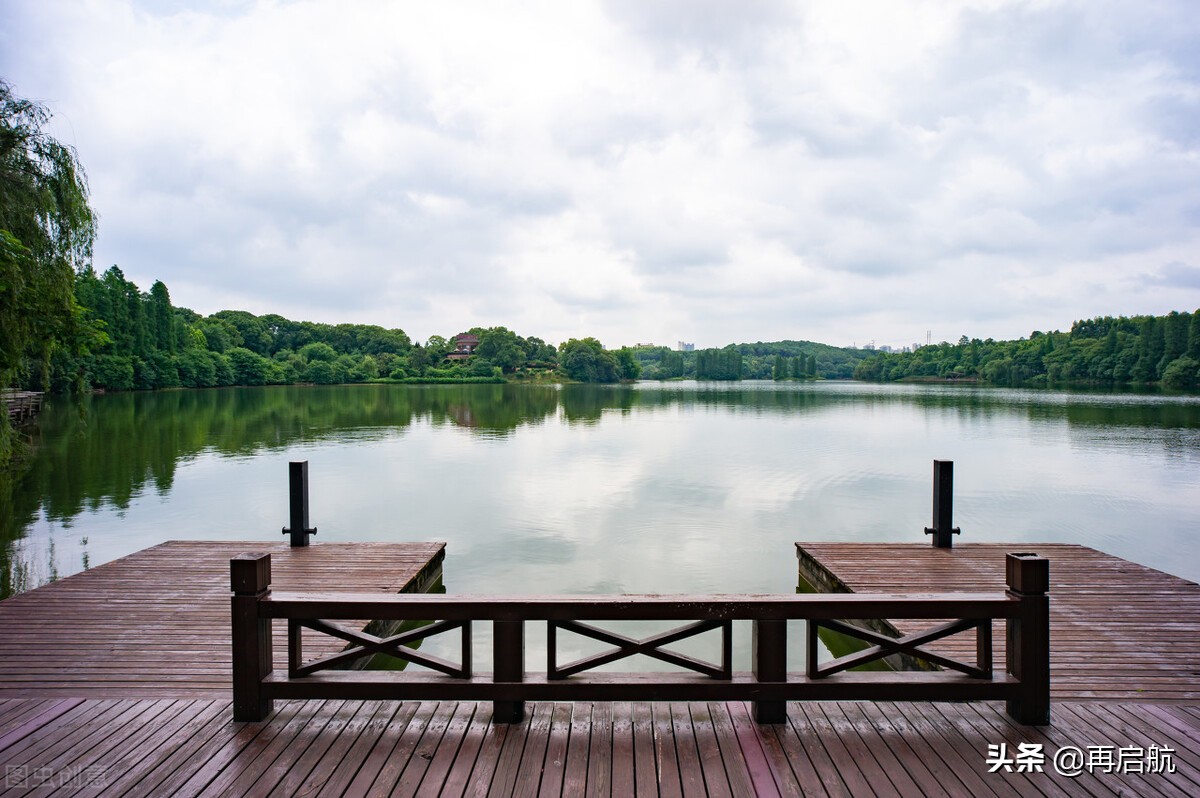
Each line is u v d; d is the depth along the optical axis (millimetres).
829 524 11547
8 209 10352
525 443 23500
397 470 17281
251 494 13672
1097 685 4133
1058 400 51438
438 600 3365
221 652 4652
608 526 11352
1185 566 9430
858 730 3379
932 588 6715
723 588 8148
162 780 2943
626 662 6293
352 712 3525
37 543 9992
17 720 3531
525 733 3316
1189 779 3000
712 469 17484
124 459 18406
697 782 2936
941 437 25281
